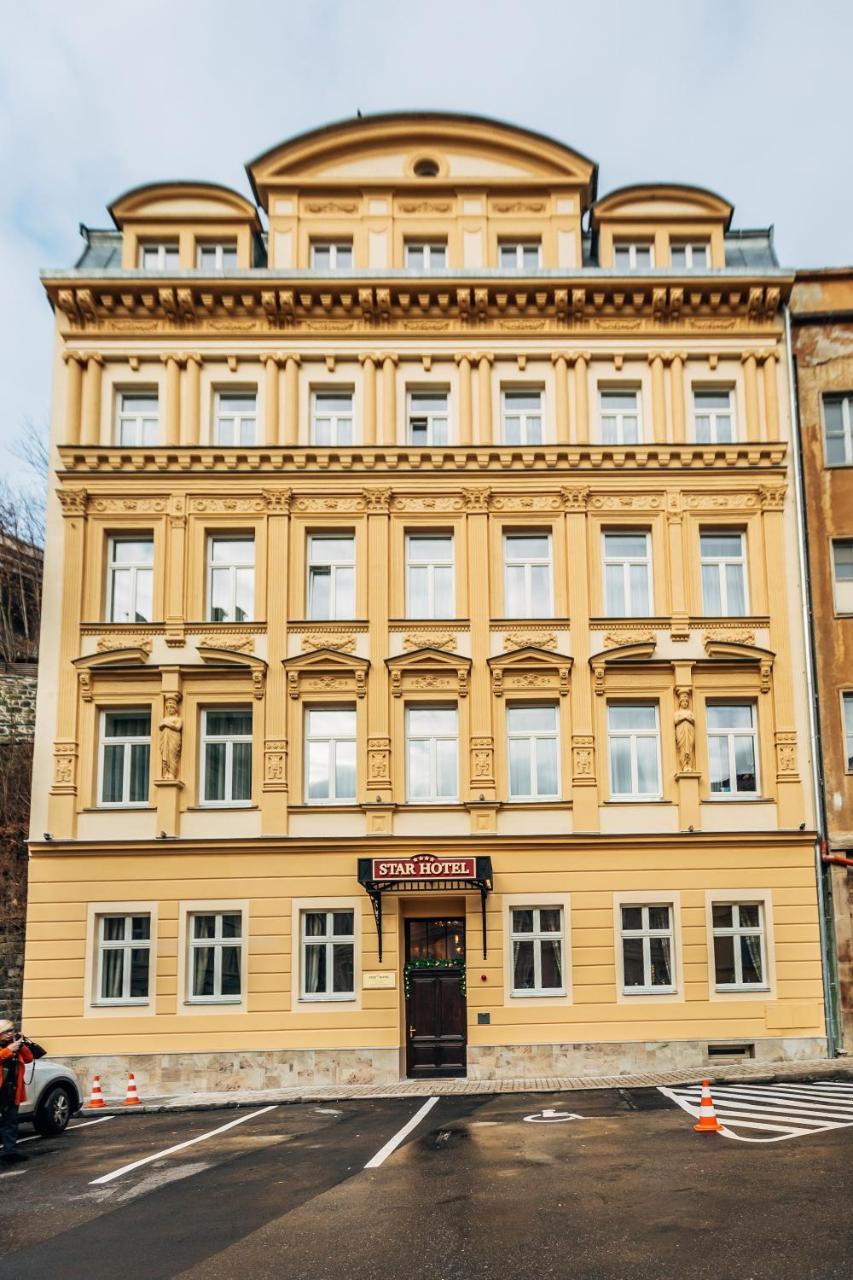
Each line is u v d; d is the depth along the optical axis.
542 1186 11.48
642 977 23.11
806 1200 10.38
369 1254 9.27
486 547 24.80
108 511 24.88
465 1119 16.62
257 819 23.47
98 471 24.89
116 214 26.41
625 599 25.03
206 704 24.11
